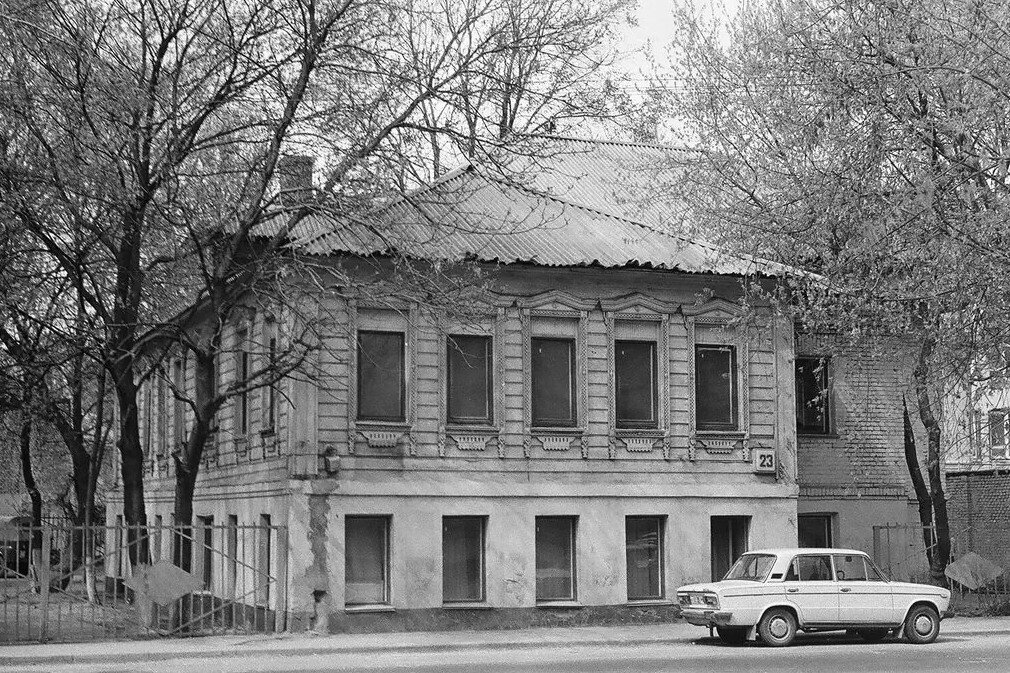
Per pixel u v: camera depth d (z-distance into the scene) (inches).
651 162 1381.6
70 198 1020.5
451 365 1127.6
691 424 1189.1
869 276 989.8
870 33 898.1
